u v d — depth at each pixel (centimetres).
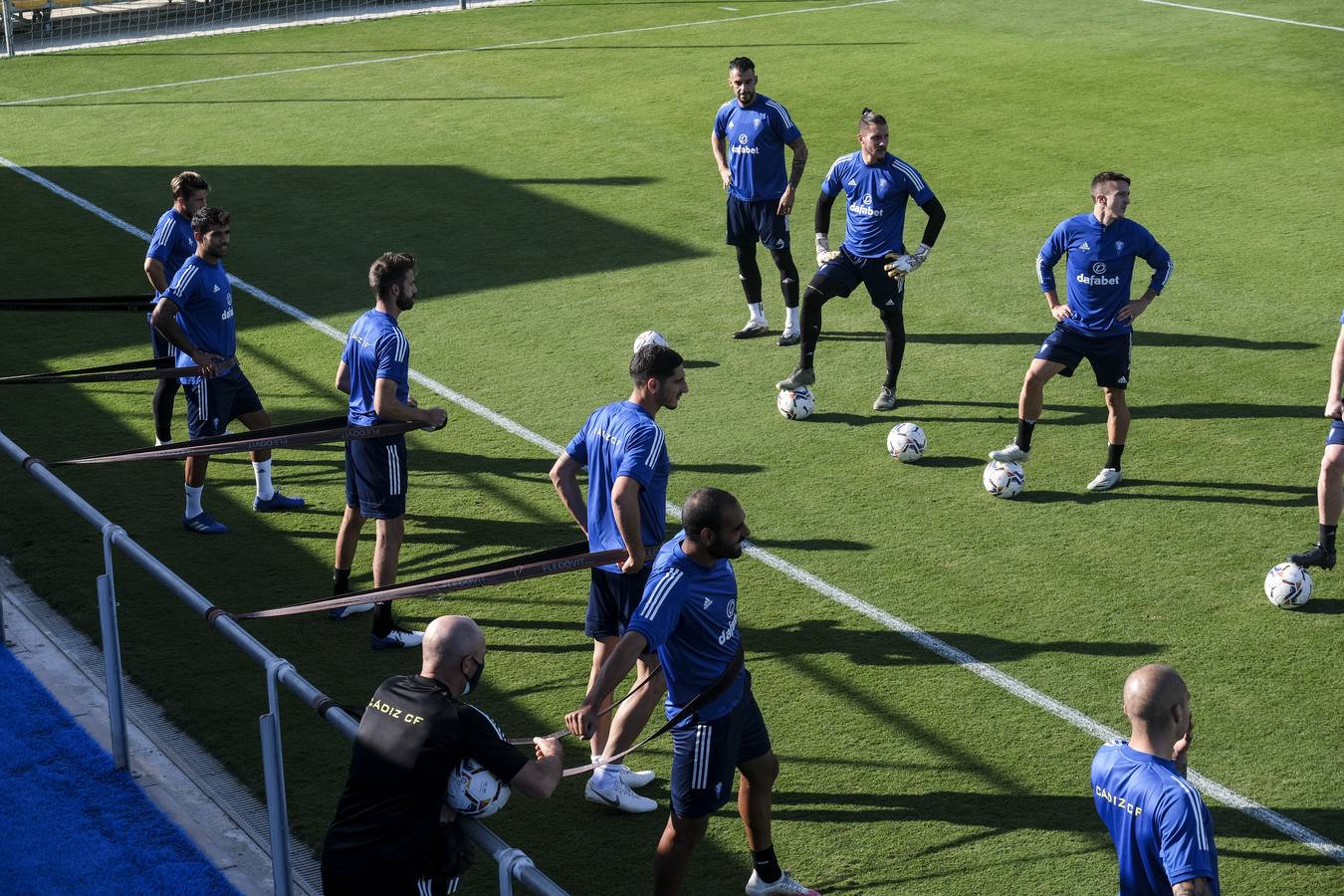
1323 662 1210
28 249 2472
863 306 2197
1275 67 3653
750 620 1306
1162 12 4438
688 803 877
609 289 2270
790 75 3741
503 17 4741
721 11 4703
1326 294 2144
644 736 1148
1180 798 698
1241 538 1441
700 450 1694
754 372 1938
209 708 1179
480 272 2353
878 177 1711
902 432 1642
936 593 1345
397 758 736
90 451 1719
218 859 996
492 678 1225
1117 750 739
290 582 1400
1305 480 1565
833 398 1841
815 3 4803
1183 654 1227
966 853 983
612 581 1058
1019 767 1077
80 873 984
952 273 2295
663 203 2703
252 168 2991
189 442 1243
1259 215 2520
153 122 3409
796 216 2616
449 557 1449
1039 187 2720
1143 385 1844
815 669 1222
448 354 2006
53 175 2955
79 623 1319
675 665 887
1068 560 1404
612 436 1039
